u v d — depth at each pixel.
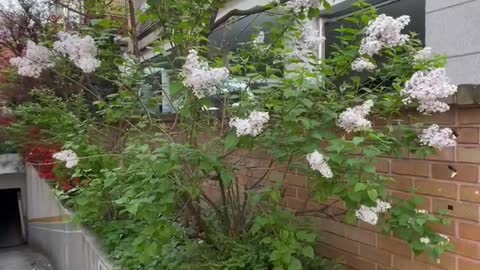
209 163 2.45
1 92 9.41
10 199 13.00
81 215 3.44
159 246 2.55
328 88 2.58
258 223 2.59
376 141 2.27
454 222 2.19
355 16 2.54
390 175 2.54
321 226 3.07
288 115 2.38
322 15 3.82
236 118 2.39
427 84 2.08
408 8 4.11
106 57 3.12
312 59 2.69
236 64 2.70
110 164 3.56
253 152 2.86
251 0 5.42
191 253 3.08
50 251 7.93
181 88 2.41
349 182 2.20
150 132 3.33
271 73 2.56
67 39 2.73
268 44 2.89
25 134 7.72
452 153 2.20
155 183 2.40
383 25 2.17
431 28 3.64
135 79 3.28
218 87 2.45
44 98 6.31
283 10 2.83
